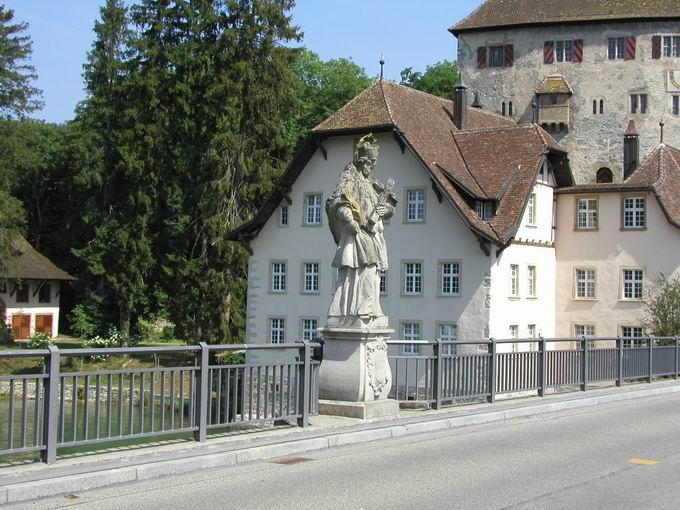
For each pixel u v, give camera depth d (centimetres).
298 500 891
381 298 4059
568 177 4422
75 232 6819
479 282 3822
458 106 4634
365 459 1151
